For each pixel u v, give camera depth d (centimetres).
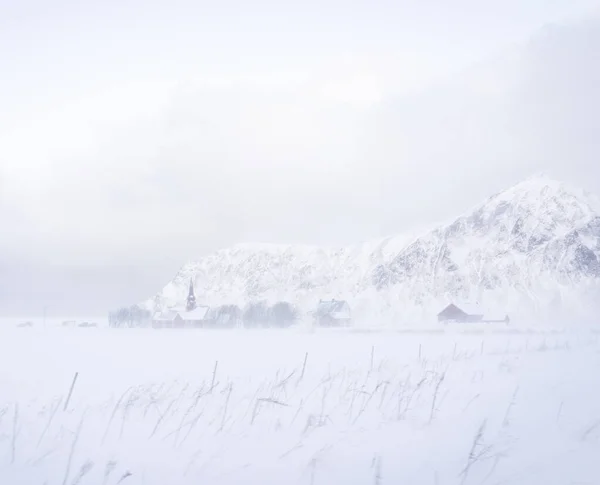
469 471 874
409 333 6919
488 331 6431
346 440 1059
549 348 2628
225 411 1226
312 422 1173
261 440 1081
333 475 874
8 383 1830
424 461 928
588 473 844
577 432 1051
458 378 1666
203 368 2248
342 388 1559
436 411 1252
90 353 3369
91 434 1135
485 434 1059
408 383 1561
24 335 7212
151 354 3194
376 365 2077
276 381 1675
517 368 1819
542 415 1172
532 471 862
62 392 1634
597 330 5100
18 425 1213
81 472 888
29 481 870
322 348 3478
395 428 1134
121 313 18150
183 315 16862
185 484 853
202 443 1068
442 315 14888
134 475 893
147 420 1254
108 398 1520
